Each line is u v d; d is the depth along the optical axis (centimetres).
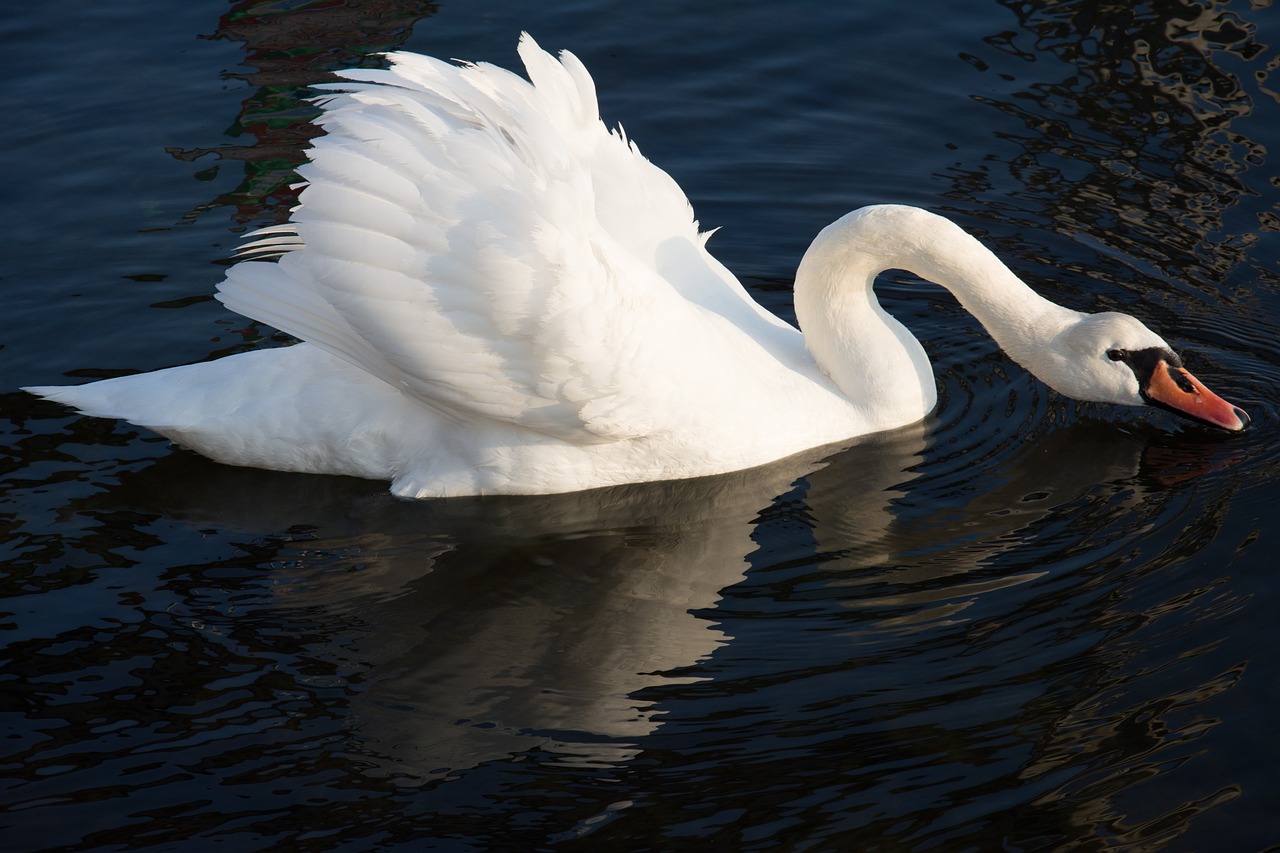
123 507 1138
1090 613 998
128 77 1725
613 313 1107
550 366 1105
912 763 869
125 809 834
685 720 911
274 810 835
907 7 1928
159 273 1430
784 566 1077
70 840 811
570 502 1172
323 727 904
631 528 1134
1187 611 993
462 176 1087
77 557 1074
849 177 1639
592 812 834
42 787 849
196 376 1187
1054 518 1117
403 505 1165
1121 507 1126
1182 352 1339
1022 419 1269
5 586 1037
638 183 1291
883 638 985
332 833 818
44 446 1211
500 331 1092
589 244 1102
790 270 1512
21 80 1714
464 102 1141
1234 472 1165
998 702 918
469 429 1162
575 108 1284
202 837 814
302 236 1084
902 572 1061
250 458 1187
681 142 1691
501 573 1076
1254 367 1316
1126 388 1216
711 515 1149
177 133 1633
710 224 1577
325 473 1192
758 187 1631
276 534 1116
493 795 847
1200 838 809
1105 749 874
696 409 1159
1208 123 1681
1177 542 1073
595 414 1130
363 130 1097
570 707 923
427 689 941
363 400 1159
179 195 1539
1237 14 1881
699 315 1201
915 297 1498
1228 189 1577
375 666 964
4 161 1580
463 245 1076
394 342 1089
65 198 1532
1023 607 1009
